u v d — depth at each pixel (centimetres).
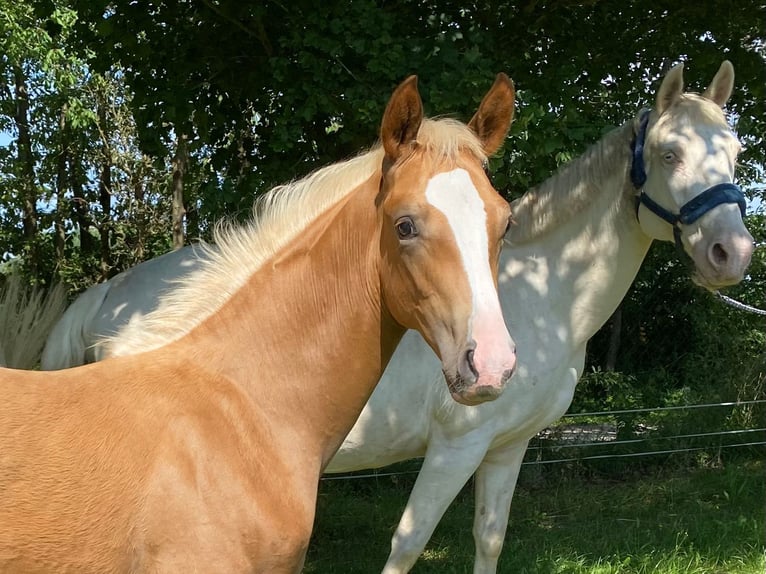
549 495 588
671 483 612
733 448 674
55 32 507
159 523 159
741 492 570
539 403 302
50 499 150
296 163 463
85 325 356
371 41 386
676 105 296
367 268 184
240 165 497
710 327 772
